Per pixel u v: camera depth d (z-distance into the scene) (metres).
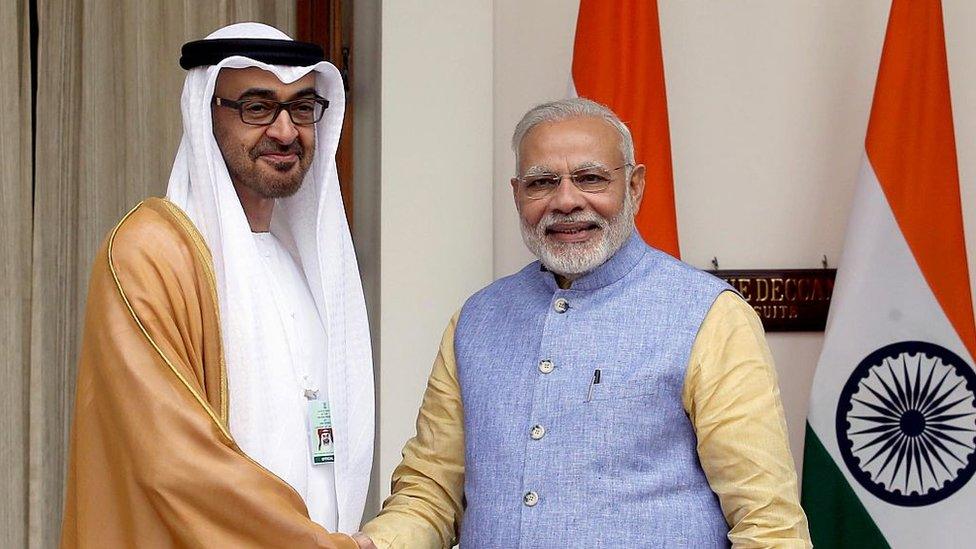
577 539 2.15
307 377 2.22
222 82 2.14
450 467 2.41
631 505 2.15
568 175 2.27
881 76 3.39
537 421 2.23
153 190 3.54
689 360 2.19
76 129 3.47
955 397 3.26
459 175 3.57
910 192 3.33
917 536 3.26
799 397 3.76
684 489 2.18
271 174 2.14
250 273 2.09
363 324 2.37
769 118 3.78
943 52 3.38
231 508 1.88
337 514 2.23
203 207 2.10
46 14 3.43
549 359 2.26
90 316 1.97
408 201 3.54
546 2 3.73
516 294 2.41
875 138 3.37
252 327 2.07
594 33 3.38
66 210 3.46
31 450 3.39
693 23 3.78
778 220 3.78
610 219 2.27
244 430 2.06
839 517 3.30
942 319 3.28
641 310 2.26
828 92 3.78
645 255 2.34
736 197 3.78
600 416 2.19
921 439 3.27
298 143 2.18
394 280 3.53
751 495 2.12
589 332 2.26
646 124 3.36
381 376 3.53
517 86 3.72
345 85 3.78
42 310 3.41
